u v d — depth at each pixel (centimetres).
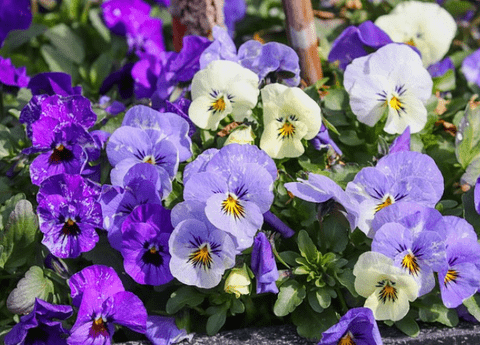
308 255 86
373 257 83
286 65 90
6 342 84
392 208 84
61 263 87
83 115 88
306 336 85
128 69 100
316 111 87
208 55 90
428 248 84
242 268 84
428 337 85
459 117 93
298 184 84
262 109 90
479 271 85
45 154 87
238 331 86
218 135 90
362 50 95
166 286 86
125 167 86
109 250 87
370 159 91
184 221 84
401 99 89
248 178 84
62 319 85
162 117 87
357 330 84
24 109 88
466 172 89
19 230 86
